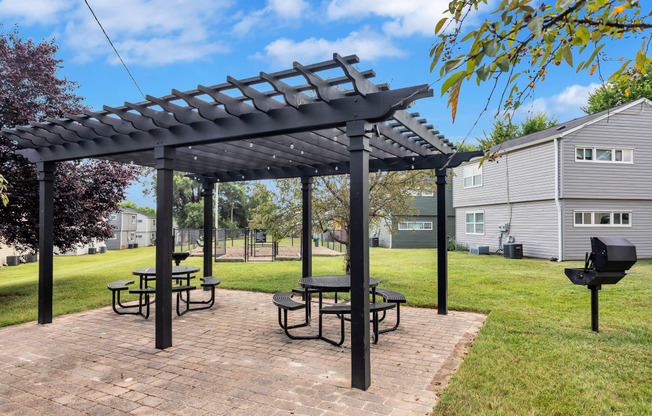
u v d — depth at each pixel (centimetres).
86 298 736
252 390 319
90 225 927
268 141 482
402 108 299
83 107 880
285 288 823
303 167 698
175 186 3656
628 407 285
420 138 485
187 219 3559
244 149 555
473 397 300
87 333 496
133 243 3491
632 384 324
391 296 509
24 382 339
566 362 374
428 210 2222
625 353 399
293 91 331
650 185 1349
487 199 1666
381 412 279
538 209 1393
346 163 645
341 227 967
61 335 487
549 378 336
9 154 733
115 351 421
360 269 323
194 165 684
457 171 1895
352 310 325
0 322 550
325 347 434
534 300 667
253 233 2055
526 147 1429
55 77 851
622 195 1328
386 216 952
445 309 582
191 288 588
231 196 4072
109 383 336
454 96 106
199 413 280
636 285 796
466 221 1852
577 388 316
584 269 474
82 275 1123
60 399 305
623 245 452
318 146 512
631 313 569
